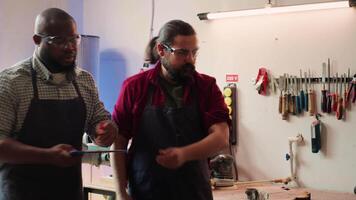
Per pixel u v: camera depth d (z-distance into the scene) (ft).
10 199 5.48
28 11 11.18
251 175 10.30
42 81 5.67
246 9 10.14
